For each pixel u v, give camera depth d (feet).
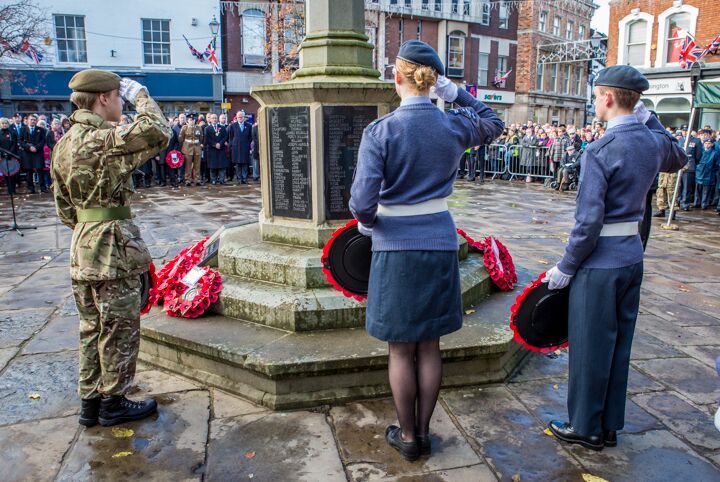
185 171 49.83
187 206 36.04
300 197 13.01
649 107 61.98
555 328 9.18
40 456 8.62
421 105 7.68
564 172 47.37
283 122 12.83
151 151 8.68
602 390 8.55
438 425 9.50
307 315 11.24
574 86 114.62
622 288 8.27
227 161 51.06
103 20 67.97
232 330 11.41
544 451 8.77
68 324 14.52
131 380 9.45
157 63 71.36
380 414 9.80
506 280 14.14
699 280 19.81
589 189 7.88
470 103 8.47
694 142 39.27
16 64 64.90
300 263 11.98
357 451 8.71
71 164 8.62
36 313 15.38
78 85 8.71
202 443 8.95
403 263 7.65
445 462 8.45
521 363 12.05
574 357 8.61
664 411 10.16
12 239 25.88
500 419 9.70
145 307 10.00
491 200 41.55
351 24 13.00
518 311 9.11
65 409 10.09
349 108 12.35
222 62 75.82
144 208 35.06
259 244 13.42
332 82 11.94
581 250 8.02
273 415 9.78
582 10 113.29
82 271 8.75
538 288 8.93
